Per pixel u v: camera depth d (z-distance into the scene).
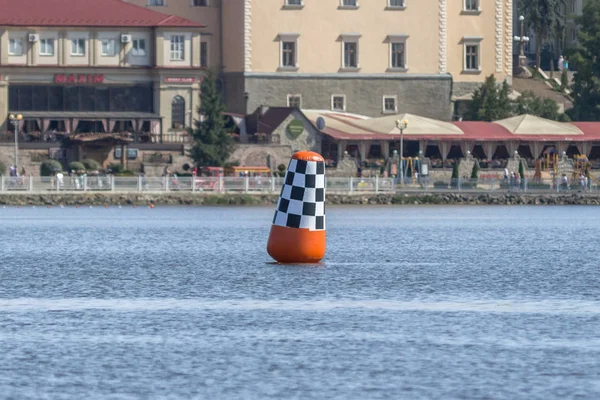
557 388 47.09
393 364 51.66
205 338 57.75
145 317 64.31
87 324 61.84
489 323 62.31
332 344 56.19
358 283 80.62
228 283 80.38
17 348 55.00
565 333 59.12
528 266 94.81
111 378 48.91
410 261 99.38
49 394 46.12
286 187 93.31
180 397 45.69
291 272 88.00
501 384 47.84
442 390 46.84
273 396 45.88
